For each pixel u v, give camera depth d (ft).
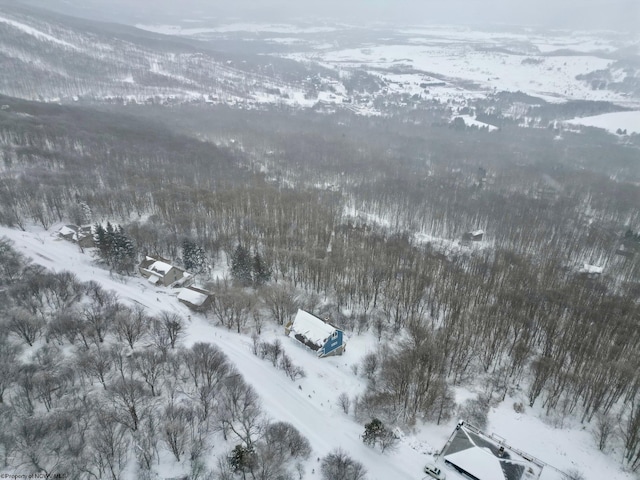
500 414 288.10
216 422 250.78
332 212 595.47
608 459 259.19
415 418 274.16
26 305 329.11
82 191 577.43
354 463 233.76
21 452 210.59
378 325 365.61
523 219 632.38
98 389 265.54
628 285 457.68
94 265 442.91
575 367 304.91
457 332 358.64
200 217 516.32
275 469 222.28
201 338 341.00
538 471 244.63
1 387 247.29
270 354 323.78
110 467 212.02
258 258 419.95
